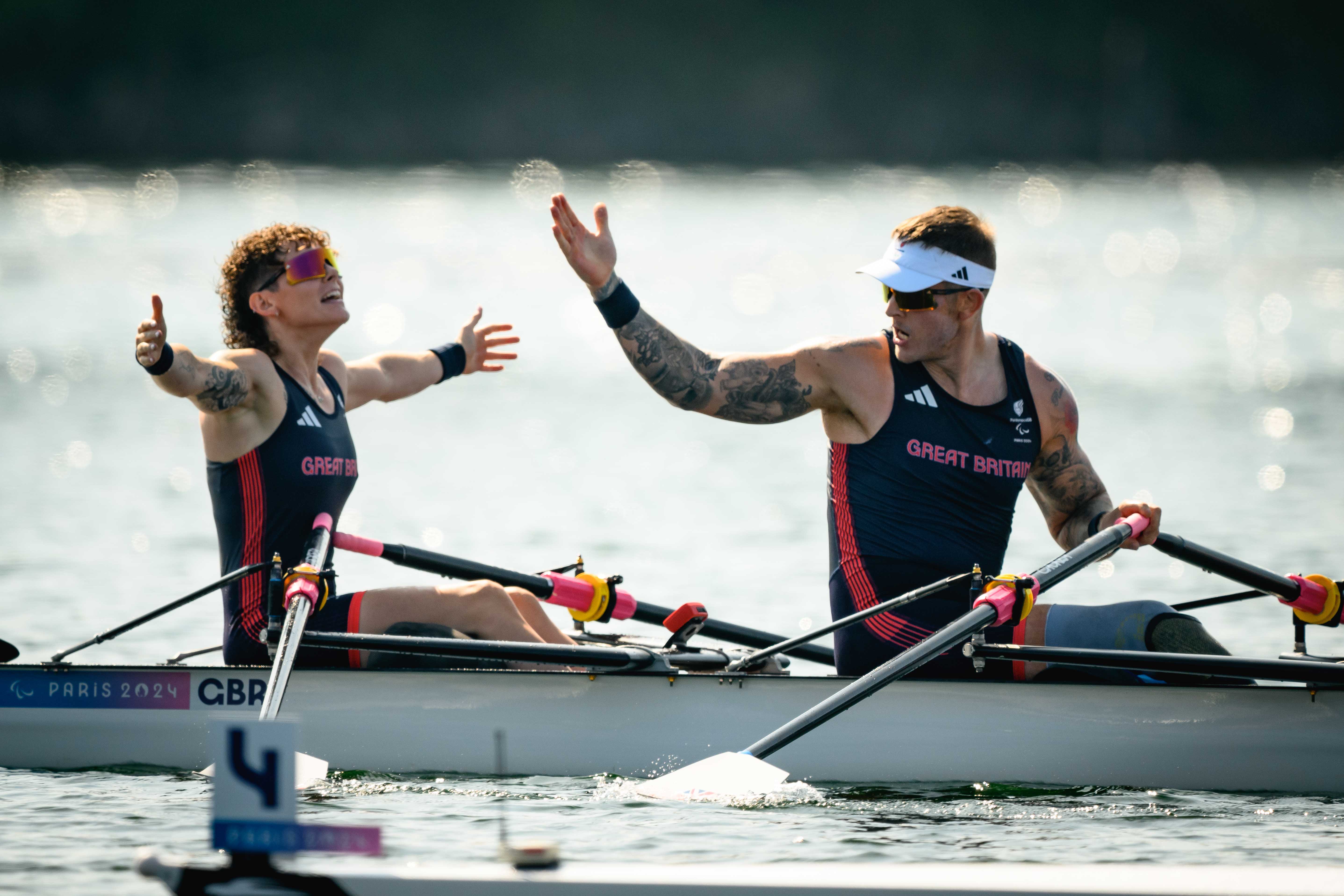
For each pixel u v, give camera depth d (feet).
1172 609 80.89
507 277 588.09
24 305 439.63
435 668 81.56
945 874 52.75
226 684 80.94
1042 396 82.43
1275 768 77.46
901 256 79.25
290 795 49.06
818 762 79.25
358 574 142.82
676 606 130.82
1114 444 226.17
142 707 81.25
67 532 163.22
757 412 80.69
